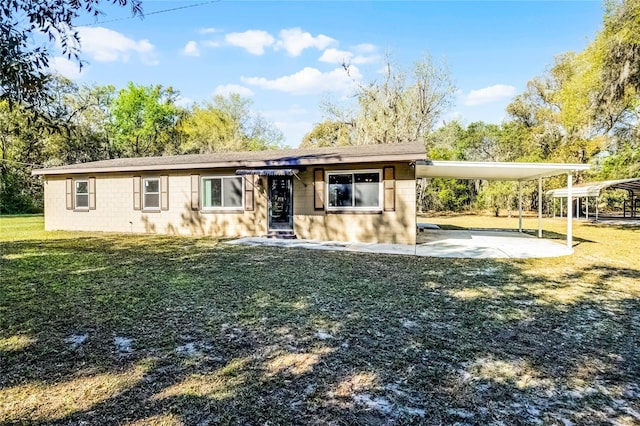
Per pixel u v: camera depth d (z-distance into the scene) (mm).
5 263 7066
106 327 3666
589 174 21688
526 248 9430
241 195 11766
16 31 2793
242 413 2219
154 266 6785
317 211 10820
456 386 2576
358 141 24000
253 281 5621
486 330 3668
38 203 26688
